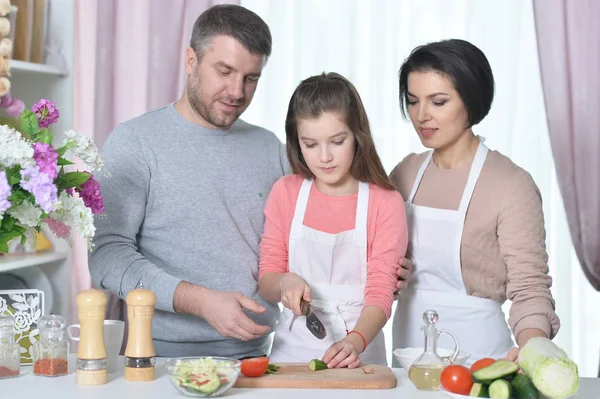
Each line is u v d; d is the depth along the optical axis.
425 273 2.04
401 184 2.14
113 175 2.05
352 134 1.96
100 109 3.05
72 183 1.63
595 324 3.29
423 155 2.16
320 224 2.03
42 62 2.76
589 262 3.15
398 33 3.21
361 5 3.22
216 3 3.06
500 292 1.99
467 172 2.01
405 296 2.08
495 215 1.93
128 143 2.08
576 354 3.28
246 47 2.02
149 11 3.04
